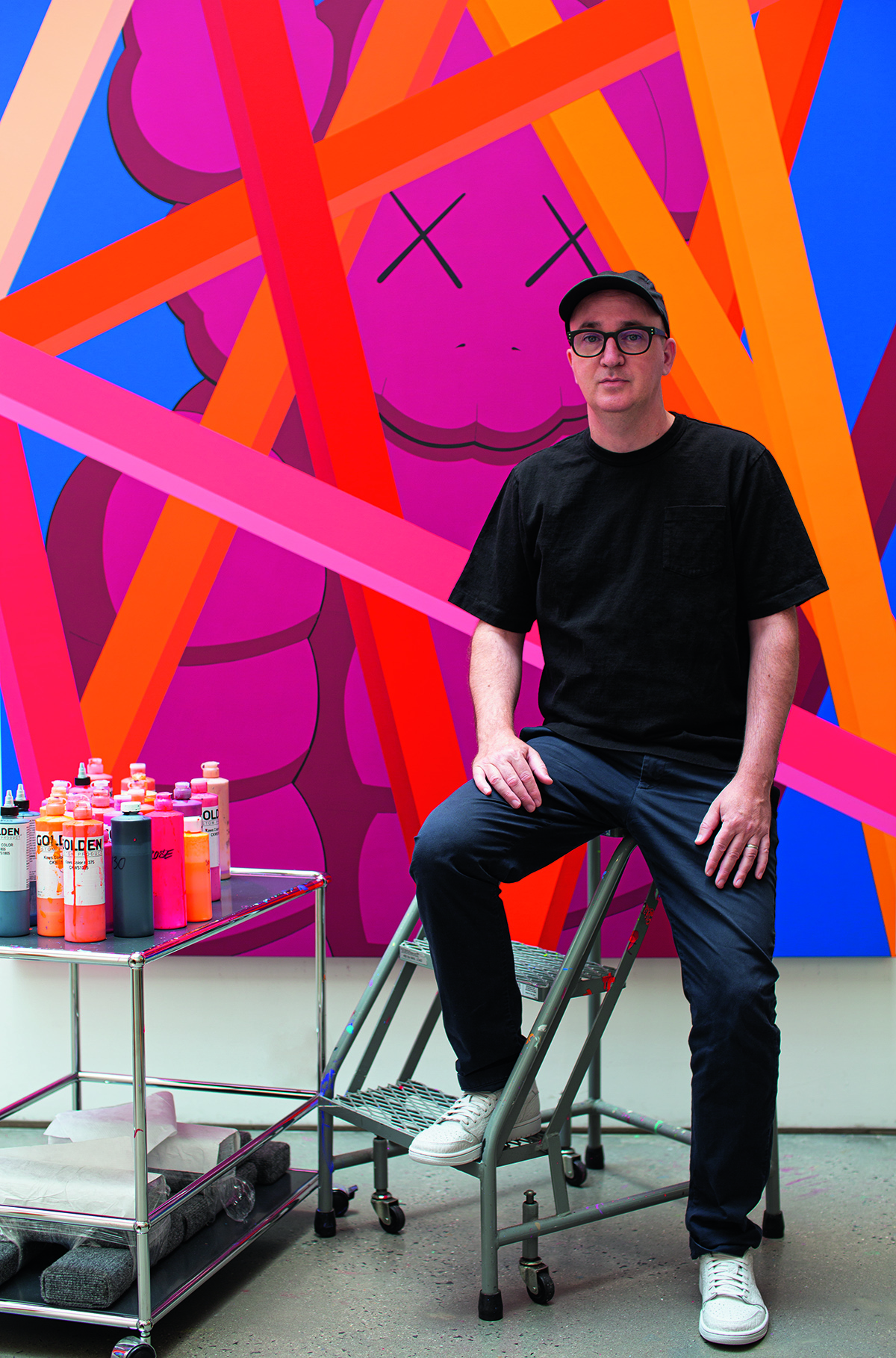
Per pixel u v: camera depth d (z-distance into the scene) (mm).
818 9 1894
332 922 1965
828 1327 1324
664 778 1466
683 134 1907
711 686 1490
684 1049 1954
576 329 1502
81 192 1975
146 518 1979
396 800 1959
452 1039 1452
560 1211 1424
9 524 1992
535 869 1501
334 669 1963
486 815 1433
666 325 1527
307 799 1969
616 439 1520
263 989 2002
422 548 1952
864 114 1904
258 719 1974
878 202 1908
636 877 1933
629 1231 1613
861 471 1906
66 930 1357
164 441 1972
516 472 1648
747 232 1903
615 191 1915
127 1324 1246
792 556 1472
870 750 1909
